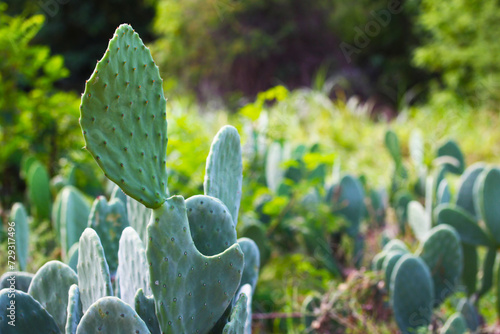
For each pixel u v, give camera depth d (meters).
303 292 3.23
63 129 4.73
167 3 12.85
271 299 3.21
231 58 12.70
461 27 11.49
